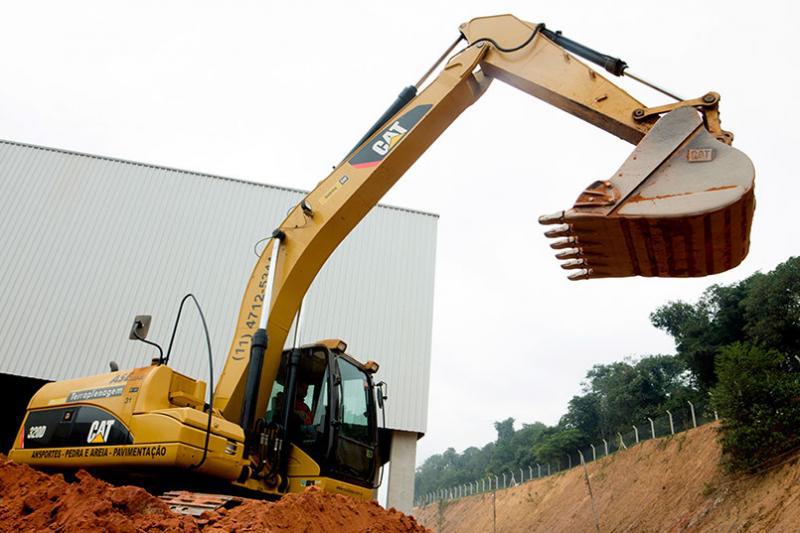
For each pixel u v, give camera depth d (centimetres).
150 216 1767
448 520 5312
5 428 1750
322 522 415
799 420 1772
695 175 403
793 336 2416
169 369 502
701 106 430
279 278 587
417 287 1755
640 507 2395
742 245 413
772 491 1647
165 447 446
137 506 360
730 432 1945
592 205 428
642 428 3161
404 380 1612
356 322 1669
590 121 509
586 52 538
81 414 509
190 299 1661
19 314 1593
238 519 369
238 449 489
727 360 2086
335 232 600
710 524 1805
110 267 1681
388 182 607
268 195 1850
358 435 619
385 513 499
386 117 636
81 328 1595
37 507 370
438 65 636
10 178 1772
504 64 573
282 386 618
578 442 4353
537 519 3412
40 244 1689
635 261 450
